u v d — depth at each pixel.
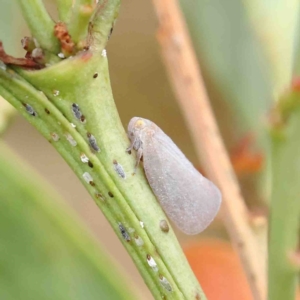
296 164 0.06
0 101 0.07
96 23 0.06
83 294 0.06
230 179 0.07
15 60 0.06
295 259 0.06
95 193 0.06
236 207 0.07
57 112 0.06
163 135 0.07
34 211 0.06
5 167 0.06
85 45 0.06
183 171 0.07
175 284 0.06
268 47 0.07
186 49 0.07
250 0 0.07
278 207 0.06
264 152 0.07
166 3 0.07
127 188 0.06
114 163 0.06
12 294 0.06
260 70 0.07
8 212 0.06
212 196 0.07
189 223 0.07
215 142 0.07
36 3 0.05
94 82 0.06
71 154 0.06
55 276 0.06
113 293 0.06
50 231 0.06
